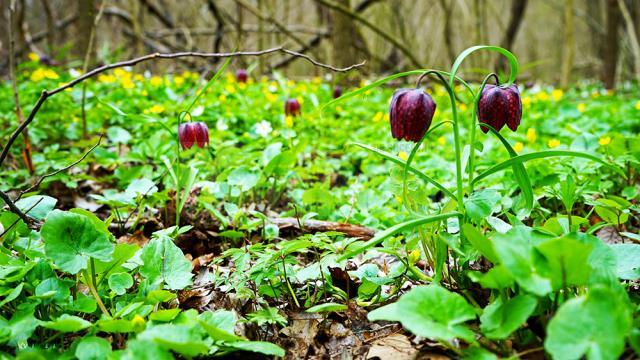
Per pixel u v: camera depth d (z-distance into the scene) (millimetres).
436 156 1337
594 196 1064
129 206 1007
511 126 711
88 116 1739
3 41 4418
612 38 4312
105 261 710
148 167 1175
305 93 2340
